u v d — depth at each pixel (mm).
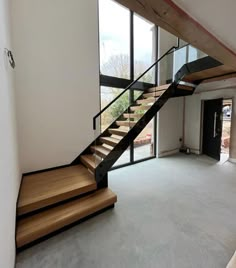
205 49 2211
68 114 3438
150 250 1828
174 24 1561
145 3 1212
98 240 1989
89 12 3549
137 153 5215
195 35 1802
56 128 3307
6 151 1604
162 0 1196
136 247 1875
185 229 2150
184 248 1843
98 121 3900
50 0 3037
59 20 3168
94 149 3500
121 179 3814
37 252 1824
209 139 5773
